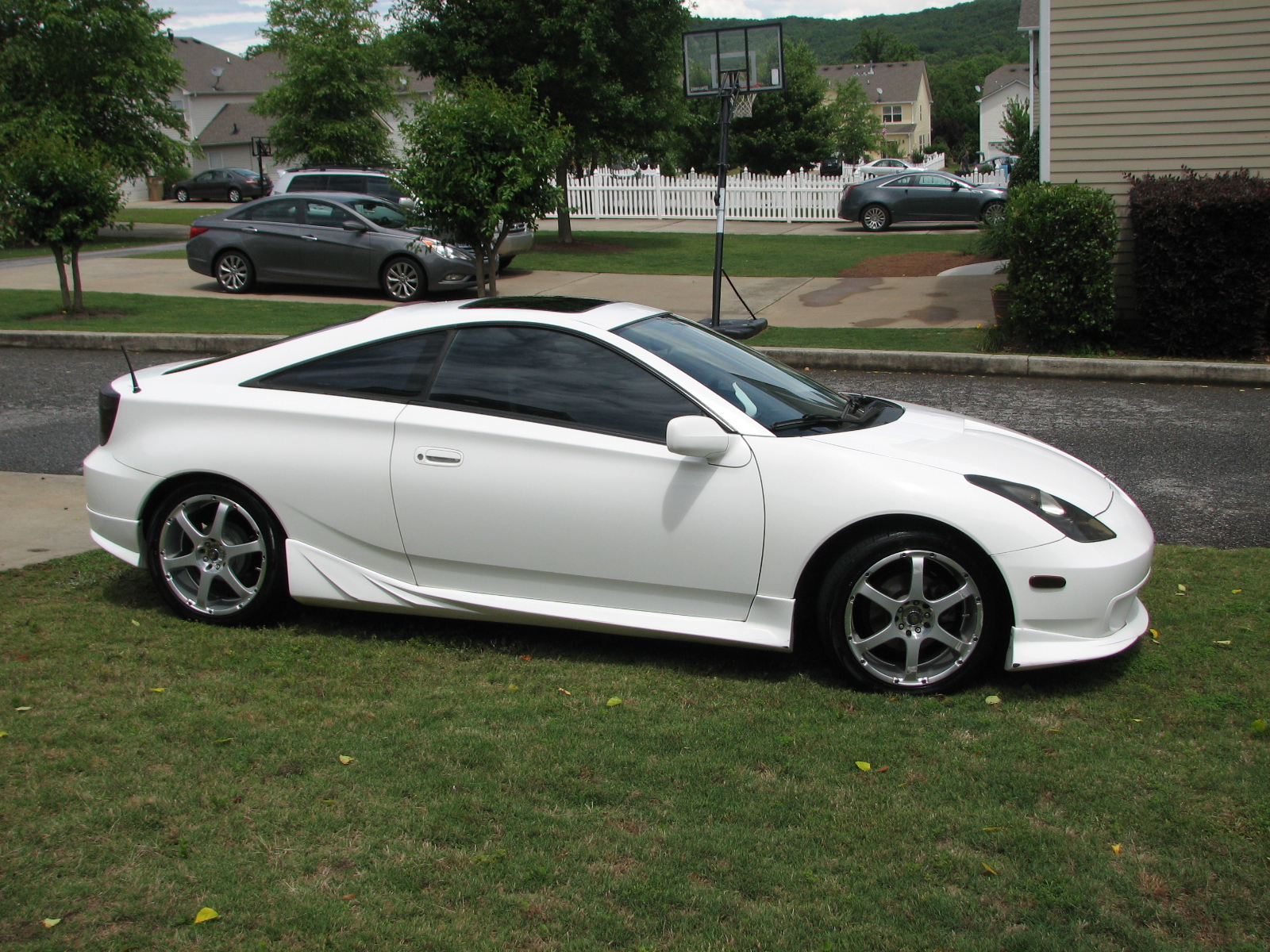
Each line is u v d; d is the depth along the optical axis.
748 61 11.15
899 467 3.79
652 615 3.99
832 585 3.78
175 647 4.18
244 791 3.05
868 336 12.09
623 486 3.90
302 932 2.43
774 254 21.47
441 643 4.28
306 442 4.21
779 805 3.00
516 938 2.42
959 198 26.67
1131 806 3.00
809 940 2.42
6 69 26.75
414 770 3.18
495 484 4.00
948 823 2.91
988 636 3.76
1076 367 10.16
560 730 3.48
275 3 32.03
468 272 15.89
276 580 4.34
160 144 29.05
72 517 6.02
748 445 3.85
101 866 2.67
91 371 10.63
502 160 12.04
